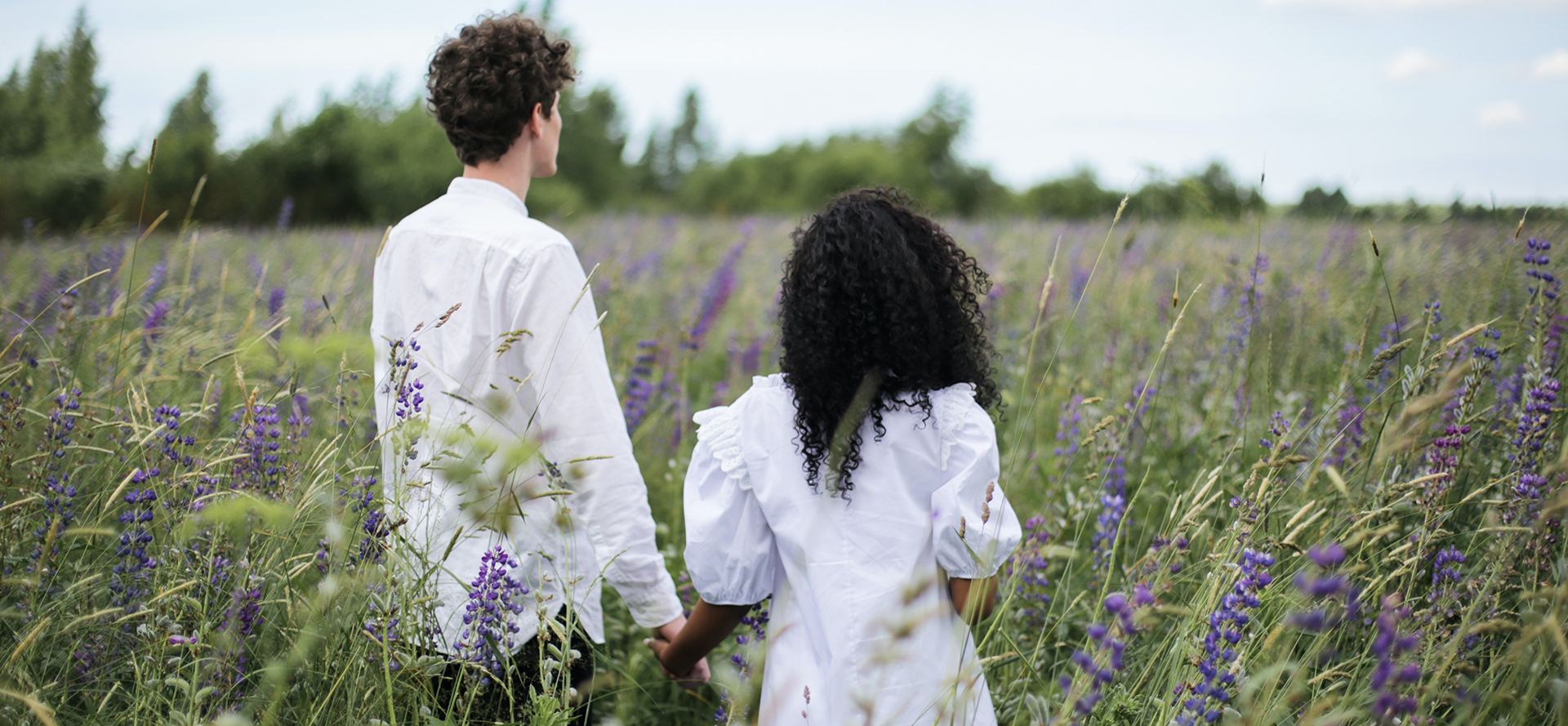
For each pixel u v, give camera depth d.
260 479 2.11
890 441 1.95
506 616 1.96
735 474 2.01
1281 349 3.76
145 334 3.39
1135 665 2.18
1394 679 1.34
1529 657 1.71
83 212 13.07
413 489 2.12
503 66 2.17
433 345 2.15
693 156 108.56
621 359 4.43
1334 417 2.84
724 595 2.06
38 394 2.78
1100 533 2.71
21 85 13.02
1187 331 4.60
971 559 1.92
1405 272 4.49
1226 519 2.67
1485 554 2.13
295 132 25.72
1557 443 2.27
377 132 26.86
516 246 2.09
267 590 2.05
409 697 1.97
